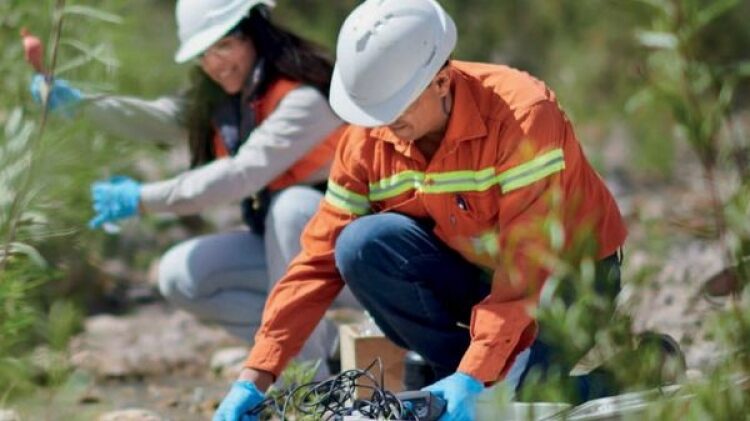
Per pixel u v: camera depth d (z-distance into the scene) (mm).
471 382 6172
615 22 17266
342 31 6449
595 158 14727
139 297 11422
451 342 7121
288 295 6965
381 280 6953
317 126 8133
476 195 6559
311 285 6973
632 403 5797
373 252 6895
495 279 6348
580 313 5465
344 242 6910
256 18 8164
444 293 7055
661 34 5699
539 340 6574
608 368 5785
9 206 7445
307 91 8141
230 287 8609
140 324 10828
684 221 7094
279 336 6906
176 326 10789
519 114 6430
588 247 5691
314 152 8258
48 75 7703
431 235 6938
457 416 6105
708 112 5691
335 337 8367
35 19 9391
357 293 7043
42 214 7820
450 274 7000
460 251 6934
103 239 11586
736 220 5602
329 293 7008
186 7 8180
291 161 8156
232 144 8383
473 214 6617
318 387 6707
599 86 17234
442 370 7207
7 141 7598
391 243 6898
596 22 17594
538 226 6133
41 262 7305
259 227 8555
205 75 8414
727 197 5711
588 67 17344
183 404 9016
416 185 6758
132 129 8773
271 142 8094
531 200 6363
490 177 6504
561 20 17969
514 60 17953
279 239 8227
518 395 6363
